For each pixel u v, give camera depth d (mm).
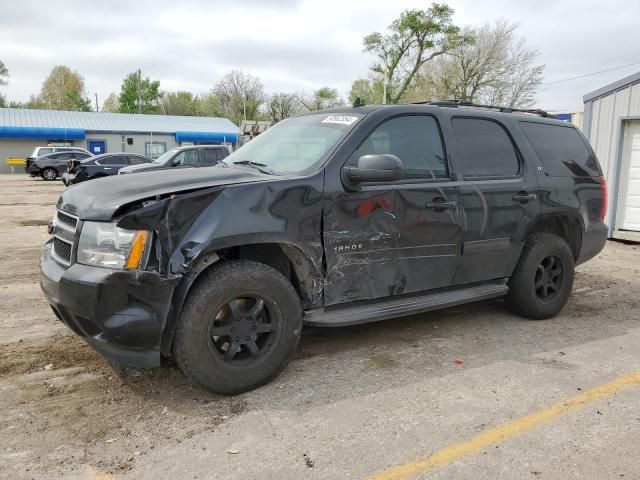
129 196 3215
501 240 4605
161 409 3252
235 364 3398
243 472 2625
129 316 3059
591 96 10906
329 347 4324
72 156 28844
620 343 4469
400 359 4078
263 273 3400
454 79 40125
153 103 74500
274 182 3461
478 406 3312
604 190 5523
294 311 3553
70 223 3416
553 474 2617
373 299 4027
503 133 4809
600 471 2641
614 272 7332
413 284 4145
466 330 4777
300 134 4262
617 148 10516
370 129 3949
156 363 3182
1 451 2785
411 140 4168
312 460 2727
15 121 41531
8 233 10242
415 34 32875
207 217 3203
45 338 4410
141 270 3043
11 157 40281
